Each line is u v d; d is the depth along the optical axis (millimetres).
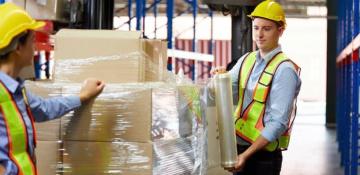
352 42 8734
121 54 3061
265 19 3939
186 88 3188
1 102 2559
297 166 10445
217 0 6059
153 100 2963
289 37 27516
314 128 17766
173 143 3094
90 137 3008
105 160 2994
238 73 4191
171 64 8062
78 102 2918
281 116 3818
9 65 2629
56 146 3041
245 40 6352
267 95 3955
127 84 3008
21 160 2607
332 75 18328
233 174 4148
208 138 3609
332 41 18406
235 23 6434
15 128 2586
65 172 3033
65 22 4668
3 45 2545
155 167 2980
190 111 3246
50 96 3037
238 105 4156
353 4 8492
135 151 2959
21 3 4184
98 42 3088
